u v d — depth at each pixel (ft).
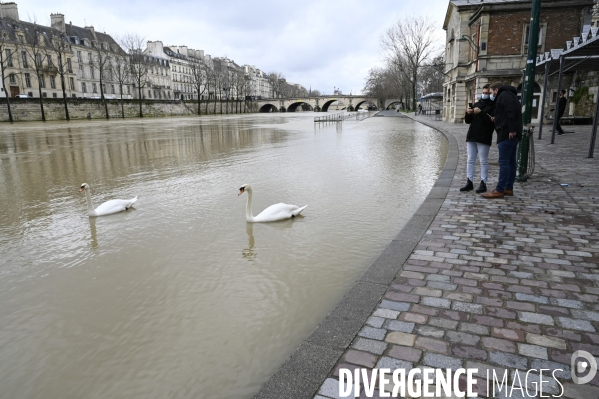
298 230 22.61
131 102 248.52
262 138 86.89
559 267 14.37
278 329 13.07
